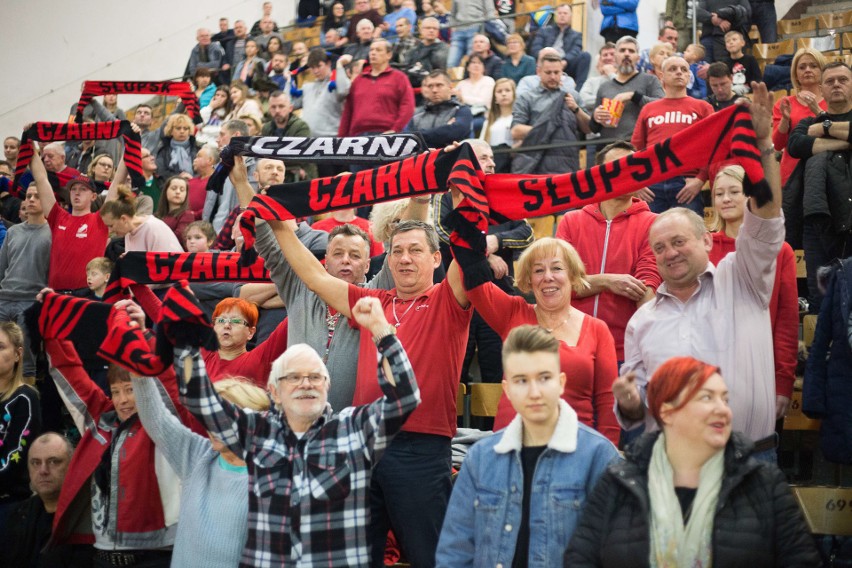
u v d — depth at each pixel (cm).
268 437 362
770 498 292
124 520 436
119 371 448
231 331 508
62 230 761
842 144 580
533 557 325
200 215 862
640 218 523
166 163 999
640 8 1152
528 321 432
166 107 1314
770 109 367
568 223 538
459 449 494
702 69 954
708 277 416
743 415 397
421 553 403
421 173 424
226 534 383
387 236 540
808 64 670
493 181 409
